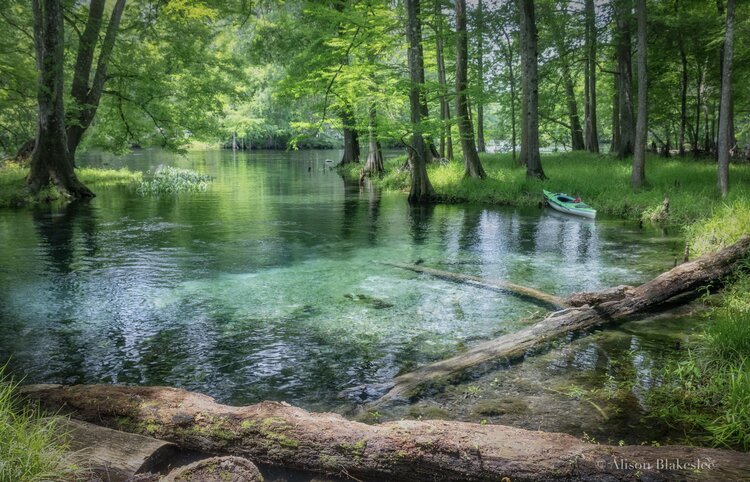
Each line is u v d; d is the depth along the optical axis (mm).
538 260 11414
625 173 22281
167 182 26703
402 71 22188
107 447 3756
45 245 12961
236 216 17906
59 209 19297
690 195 16484
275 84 24547
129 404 4258
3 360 6176
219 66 30656
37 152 21828
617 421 4727
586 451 3469
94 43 24984
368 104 23562
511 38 30391
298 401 5242
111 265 10961
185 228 15508
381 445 3658
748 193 15023
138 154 62938
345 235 14484
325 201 22078
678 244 12859
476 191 21578
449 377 5684
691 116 35688
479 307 8195
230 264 11117
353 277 10055
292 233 14758
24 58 25328
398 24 21609
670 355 6156
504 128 46688
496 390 5391
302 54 22016
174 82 30375
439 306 8242
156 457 3783
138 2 27297
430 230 15258
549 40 28531
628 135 28625
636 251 12203
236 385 5590
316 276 10117
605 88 43312
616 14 25906
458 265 10992
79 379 5699
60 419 4105
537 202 19844
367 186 28641
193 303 8406
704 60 27625
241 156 62906
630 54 28141
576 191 20172
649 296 7668
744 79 28094
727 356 5609
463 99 24047
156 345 6672
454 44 29359
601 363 5996
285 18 31922
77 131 24906
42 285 9430
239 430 3922
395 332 7129
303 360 6230
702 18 24844
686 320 7312
